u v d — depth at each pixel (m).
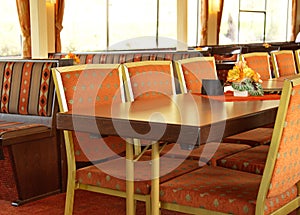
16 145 3.45
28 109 3.80
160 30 9.80
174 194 2.24
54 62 3.76
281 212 2.19
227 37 11.42
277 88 3.49
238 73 2.97
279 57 4.93
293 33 13.86
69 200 2.63
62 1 7.61
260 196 2.03
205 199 2.15
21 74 3.87
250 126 2.27
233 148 3.02
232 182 2.31
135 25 9.26
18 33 7.17
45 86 3.73
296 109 2.01
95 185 2.55
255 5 12.33
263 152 2.88
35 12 7.02
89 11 8.34
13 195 3.54
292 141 2.08
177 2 9.51
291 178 2.20
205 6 10.35
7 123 3.70
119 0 8.91
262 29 12.69
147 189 2.34
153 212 2.28
